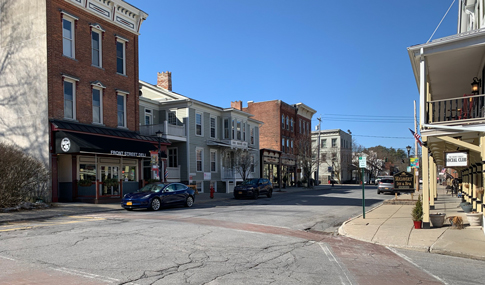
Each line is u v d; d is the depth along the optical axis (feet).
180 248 29.71
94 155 74.13
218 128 120.57
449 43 38.14
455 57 41.11
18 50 70.64
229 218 50.08
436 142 47.98
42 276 21.18
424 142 41.37
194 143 107.45
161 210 61.05
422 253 31.55
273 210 61.82
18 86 70.18
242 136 128.67
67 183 69.92
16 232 35.96
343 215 57.47
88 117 74.54
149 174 95.30
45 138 66.39
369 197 97.60
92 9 75.97
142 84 113.91
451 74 47.52
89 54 75.51
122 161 81.15
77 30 73.10
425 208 41.52
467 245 32.58
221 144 113.50
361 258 28.99
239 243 32.83
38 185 64.18
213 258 26.78
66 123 69.00
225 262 25.72
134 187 82.23
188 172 103.96
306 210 62.75
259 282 21.08
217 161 119.14
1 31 72.84
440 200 81.76
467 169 62.34
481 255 29.37
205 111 113.80
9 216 48.29
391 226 43.86
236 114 124.98
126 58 85.15
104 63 79.05
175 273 22.41
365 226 44.42
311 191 135.23
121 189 74.69
